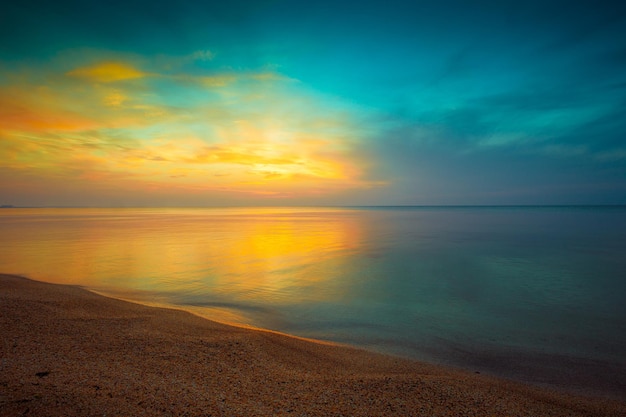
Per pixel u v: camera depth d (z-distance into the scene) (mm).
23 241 35938
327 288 16984
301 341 9328
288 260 25250
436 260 25672
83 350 7199
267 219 101812
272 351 8070
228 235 45062
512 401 6168
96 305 11430
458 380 7141
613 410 6238
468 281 18797
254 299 14836
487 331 11242
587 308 13938
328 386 6316
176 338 8430
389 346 9836
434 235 46594
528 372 8203
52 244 33281
